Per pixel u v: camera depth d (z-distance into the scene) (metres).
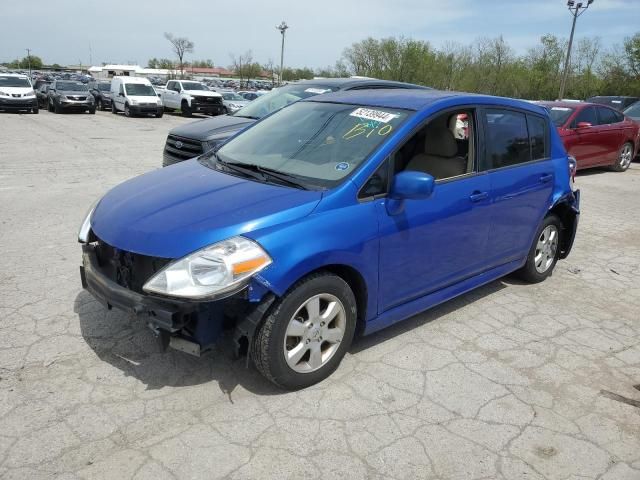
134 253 2.88
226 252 2.73
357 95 4.26
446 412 3.05
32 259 5.03
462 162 4.02
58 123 20.30
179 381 3.19
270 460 2.60
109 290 2.99
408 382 3.32
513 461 2.70
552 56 49.41
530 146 4.60
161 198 3.24
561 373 3.54
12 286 4.39
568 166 5.03
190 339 2.86
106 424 2.79
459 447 2.77
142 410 2.91
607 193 10.06
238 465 2.55
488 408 3.11
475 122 4.02
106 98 28.80
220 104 27.78
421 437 2.83
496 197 4.12
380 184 3.32
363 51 60.00
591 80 45.59
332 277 3.08
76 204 7.18
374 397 3.14
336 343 3.24
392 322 3.61
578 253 6.23
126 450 2.61
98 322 3.82
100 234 3.11
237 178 3.48
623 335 4.14
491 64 52.94
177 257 2.77
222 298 2.67
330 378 3.30
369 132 3.57
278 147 3.82
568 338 4.04
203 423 2.83
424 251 3.60
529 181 4.46
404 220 3.40
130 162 11.05
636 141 12.93
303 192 3.16
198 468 2.52
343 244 3.06
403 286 3.56
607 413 3.13
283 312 2.89
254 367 3.32
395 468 2.60
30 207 6.94
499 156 4.22
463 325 4.16
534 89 50.09
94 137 15.72
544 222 4.88
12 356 3.36
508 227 4.35
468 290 4.18
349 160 3.38
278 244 2.82
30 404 2.91
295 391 3.15
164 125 21.48
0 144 12.98
